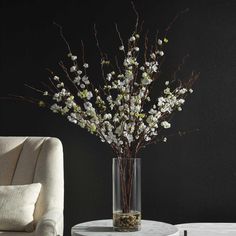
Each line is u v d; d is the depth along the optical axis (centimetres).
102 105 341
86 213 437
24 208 360
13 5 448
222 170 427
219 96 430
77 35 441
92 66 439
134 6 437
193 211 428
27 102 443
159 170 431
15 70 446
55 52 443
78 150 438
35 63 444
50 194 370
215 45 431
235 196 425
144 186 432
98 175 437
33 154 387
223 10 431
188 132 430
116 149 340
